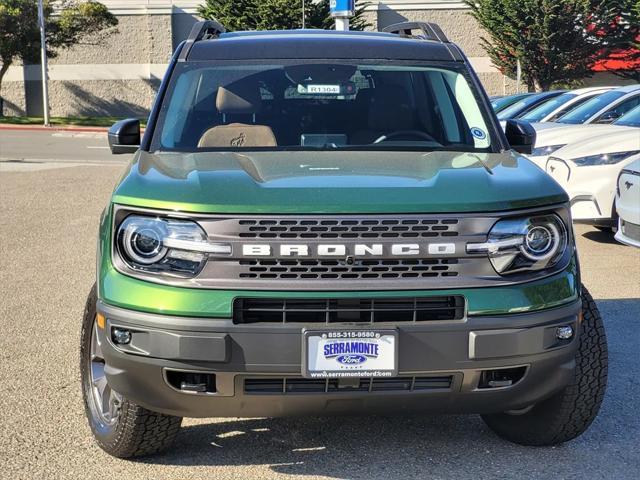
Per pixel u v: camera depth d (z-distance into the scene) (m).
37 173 16.22
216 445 4.02
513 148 4.61
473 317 3.23
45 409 4.49
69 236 9.66
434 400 3.33
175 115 4.38
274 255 3.17
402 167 3.75
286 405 3.28
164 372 3.22
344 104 4.51
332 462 3.84
